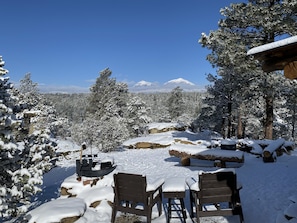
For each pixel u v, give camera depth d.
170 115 43.50
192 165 10.73
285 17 12.65
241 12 13.28
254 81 14.71
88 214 5.49
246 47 13.52
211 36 13.66
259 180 7.94
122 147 18.77
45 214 5.04
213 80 21.31
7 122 4.68
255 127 24.06
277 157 11.80
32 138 5.79
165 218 5.42
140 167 11.23
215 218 5.31
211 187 4.78
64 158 15.36
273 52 3.22
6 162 5.12
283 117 26.72
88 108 36.75
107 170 6.64
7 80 5.51
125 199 5.11
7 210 4.79
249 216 5.41
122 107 33.03
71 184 6.43
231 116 22.19
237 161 9.63
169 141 18.06
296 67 3.24
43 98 28.88
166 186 5.07
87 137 17.89
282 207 5.69
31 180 4.98
